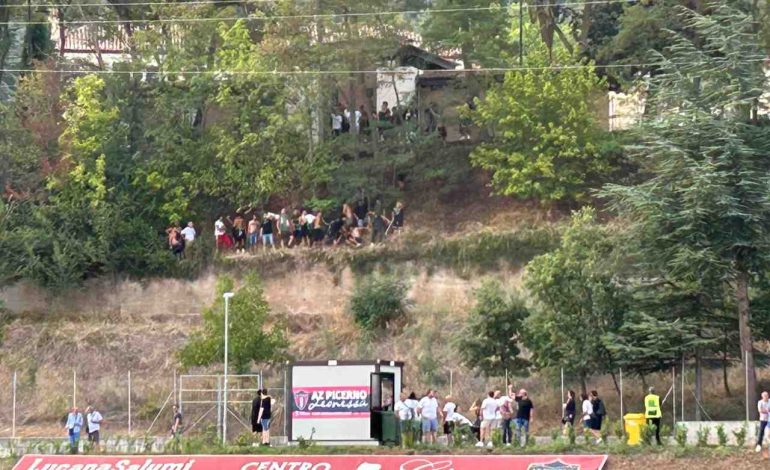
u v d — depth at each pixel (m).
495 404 153.75
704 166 165.00
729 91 170.00
